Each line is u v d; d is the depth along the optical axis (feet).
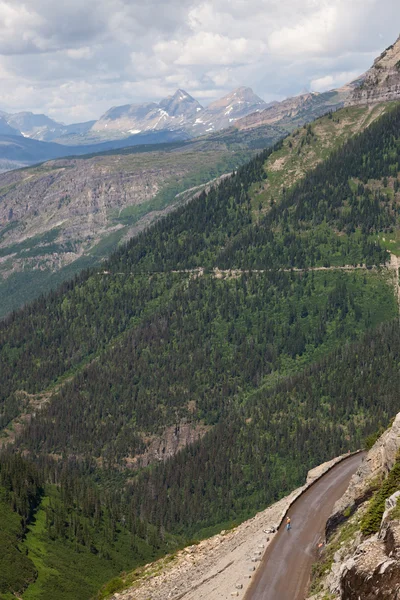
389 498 199.62
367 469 297.74
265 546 287.28
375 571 163.73
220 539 363.97
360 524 228.43
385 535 175.22
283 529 308.81
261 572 259.80
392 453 256.52
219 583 265.34
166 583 306.35
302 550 277.64
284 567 261.85
